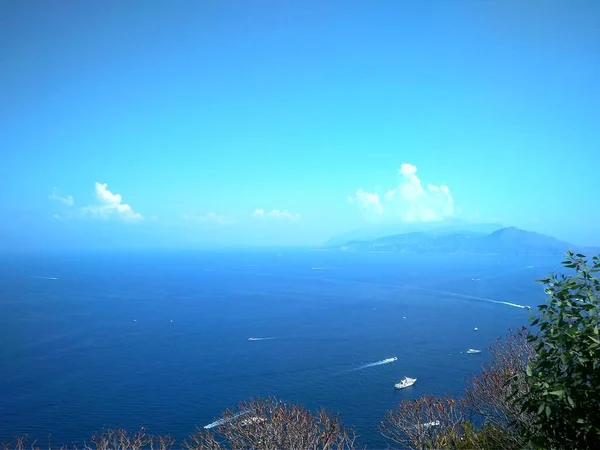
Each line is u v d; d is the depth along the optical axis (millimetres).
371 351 41781
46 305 72500
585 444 3529
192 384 32062
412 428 7258
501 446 6223
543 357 3668
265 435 6129
